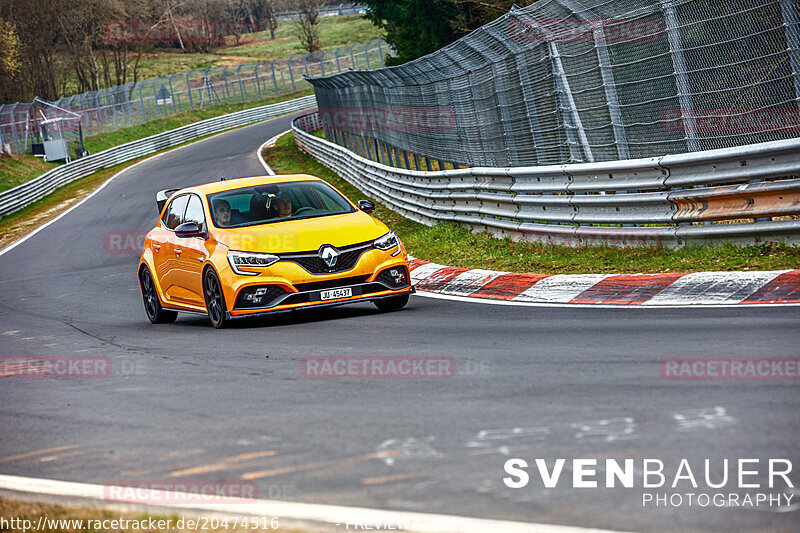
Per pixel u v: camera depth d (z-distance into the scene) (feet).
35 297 168.55
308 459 47.34
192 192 113.80
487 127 163.84
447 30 416.05
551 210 136.05
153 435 55.98
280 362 76.23
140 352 91.86
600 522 36.11
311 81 382.01
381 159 273.54
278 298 96.89
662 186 113.29
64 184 479.00
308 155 408.87
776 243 101.55
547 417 50.83
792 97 96.89
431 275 128.47
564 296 98.89
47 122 546.26
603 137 126.62
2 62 655.76
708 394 52.39
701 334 70.23
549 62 136.05
